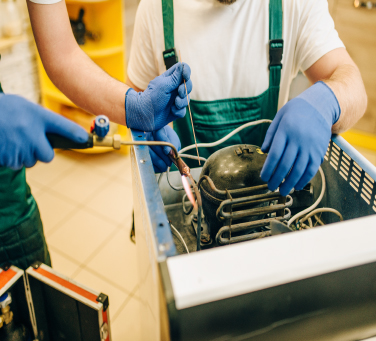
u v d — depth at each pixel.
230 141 1.13
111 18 2.39
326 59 1.04
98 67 0.98
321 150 0.76
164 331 0.47
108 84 0.91
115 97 0.88
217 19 1.06
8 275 1.01
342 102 0.84
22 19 2.31
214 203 0.74
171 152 0.82
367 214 0.74
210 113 1.11
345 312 0.53
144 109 0.84
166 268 0.44
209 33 1.08
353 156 0.77
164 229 0.50
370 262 0.48
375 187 0.70
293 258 0.45
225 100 1.11
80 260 1.90
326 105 0.80
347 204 0.81
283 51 1.10
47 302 1.07
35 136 0.63
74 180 2.46
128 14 2.74
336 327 0.55
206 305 0.43
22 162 0.66
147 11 1.10
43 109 0.64
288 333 0.51
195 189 0.70
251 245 0.47
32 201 1.23
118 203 2.29
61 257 1.91
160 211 0.54
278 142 0.74
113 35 2.45
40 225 1.28
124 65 2.54
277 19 1.04
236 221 0.76
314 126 0.76
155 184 0.60
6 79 2.37
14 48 2.35
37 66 2.55
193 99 1.14
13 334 1.07
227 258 0.45
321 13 1.06
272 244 0.47
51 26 0.91
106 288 1.76
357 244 0.48
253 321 0.47
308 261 0.45
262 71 1.11
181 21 1.09
